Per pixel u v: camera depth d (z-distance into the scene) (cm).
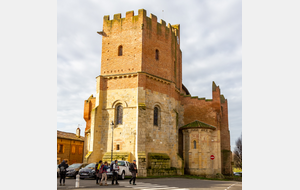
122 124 3619
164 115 3931
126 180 2866
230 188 2306
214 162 4331
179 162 3866
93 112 3662
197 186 2384
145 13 3903
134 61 3753
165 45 4147
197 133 4253
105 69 3872
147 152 3572
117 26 3947
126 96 3678
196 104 4678
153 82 3847
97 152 3591
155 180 2934
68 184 2323
